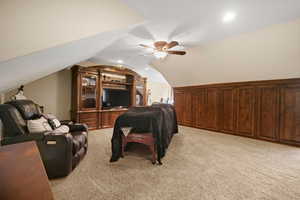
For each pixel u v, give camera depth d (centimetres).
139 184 174
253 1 188
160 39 307
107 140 353
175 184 175
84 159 243
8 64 149
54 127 250
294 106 318
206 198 151
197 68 434
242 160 245
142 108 293
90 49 258
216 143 337
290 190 166
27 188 60
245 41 295
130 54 407
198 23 244
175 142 342
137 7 197
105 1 176
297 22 230
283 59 289
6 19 135
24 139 176
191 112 528
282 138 334
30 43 144
